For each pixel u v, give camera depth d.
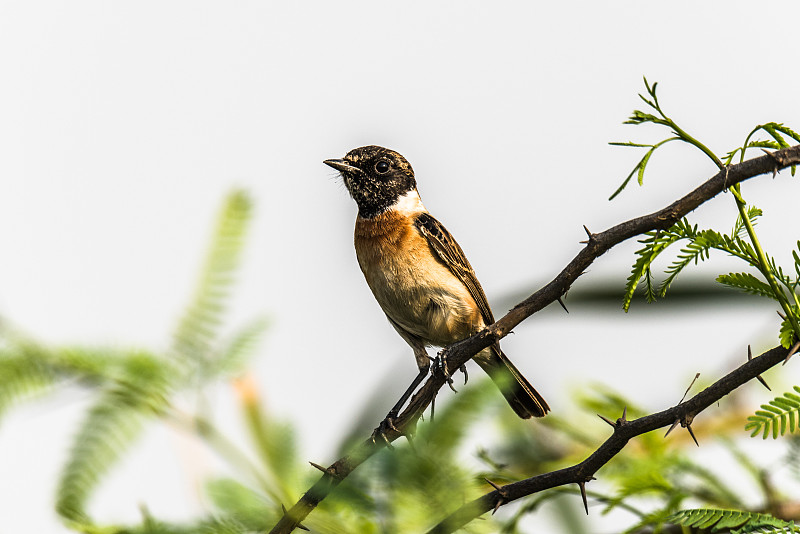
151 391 3.63
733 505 6.25
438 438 3.95
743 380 5.38
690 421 5.45
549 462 6.99
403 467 3.89
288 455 4.06
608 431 7.30
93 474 3.43
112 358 3.65
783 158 5.36
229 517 3.67
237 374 4.01
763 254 5.39
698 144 5.55
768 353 5.36
